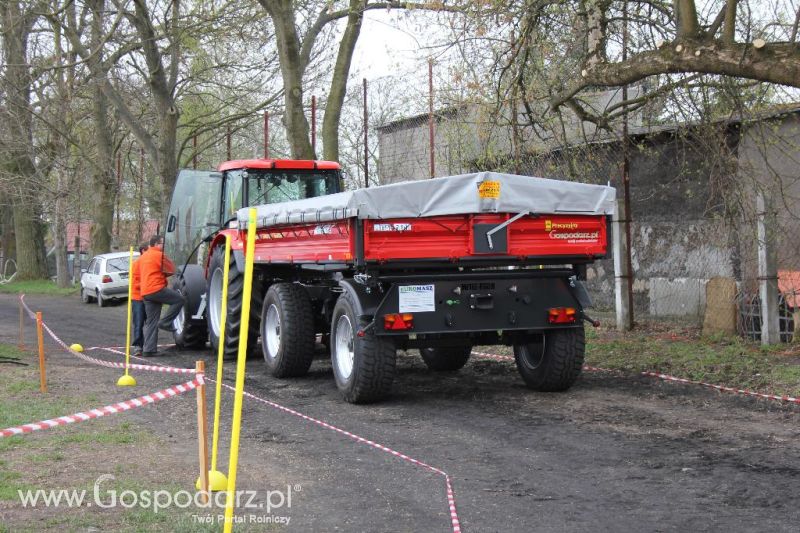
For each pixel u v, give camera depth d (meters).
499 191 8.32
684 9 8.20
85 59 20.17
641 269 14.77
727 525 4.91
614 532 4.83
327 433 7.46
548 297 8.91
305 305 10.45
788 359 9.79
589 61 9.73
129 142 33.16
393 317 8.38
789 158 11.80
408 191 8.11
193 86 24.52
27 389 9.38
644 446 6.84
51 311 23.25
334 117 17.78
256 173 12.45
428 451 6.80
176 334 14.01
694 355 10.47
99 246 30.09
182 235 14.40
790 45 7.48
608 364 10.68
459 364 11.05
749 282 11.43
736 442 6.88
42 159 32.81
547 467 6.27
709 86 10.38
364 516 5.12
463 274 8.60
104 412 5.17
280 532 4.80
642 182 14.63
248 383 10.26
